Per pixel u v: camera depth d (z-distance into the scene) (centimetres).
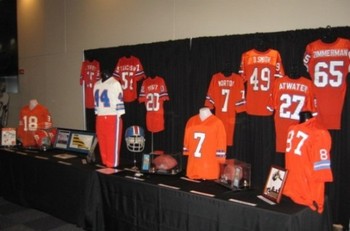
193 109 334
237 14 307
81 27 461
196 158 271
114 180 282
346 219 256
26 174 371
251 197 222
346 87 251
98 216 297
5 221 347
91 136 382
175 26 354
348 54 244
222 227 215
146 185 258
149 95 360
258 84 287
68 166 321
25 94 570
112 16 419
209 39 318
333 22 258
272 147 289
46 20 514
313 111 258
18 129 436
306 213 200
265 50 285
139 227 265
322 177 199
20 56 573
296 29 272
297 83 267
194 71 331
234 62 304
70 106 488
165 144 358
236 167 244
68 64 485
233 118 304
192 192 233
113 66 405
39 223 342
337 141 255
